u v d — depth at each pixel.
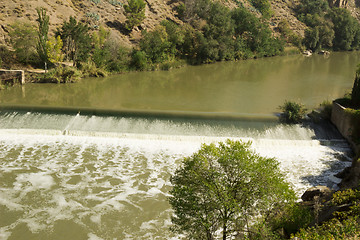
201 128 23.16
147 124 23.39
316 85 39.66
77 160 19.70
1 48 40.50
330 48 92.94
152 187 17.22
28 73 38.53
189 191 9.92
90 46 45.34
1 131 22.72
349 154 21.11
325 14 104.81
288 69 52.91
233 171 10.19
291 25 97.12
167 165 19.45
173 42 56.22
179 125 23.30
